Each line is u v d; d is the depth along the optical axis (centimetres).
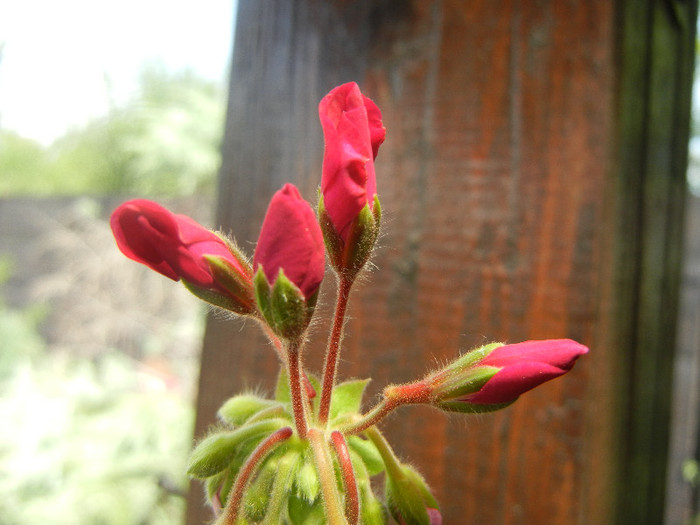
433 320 14
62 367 59
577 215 13
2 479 43
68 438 46
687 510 38
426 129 14
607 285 13
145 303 73
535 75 13
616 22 13
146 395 53
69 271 75
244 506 8
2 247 79
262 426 9
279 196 8
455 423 13
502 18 13
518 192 13
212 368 16
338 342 9
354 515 8
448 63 14
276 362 15
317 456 8
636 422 16
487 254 13
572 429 13
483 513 13
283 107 15
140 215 8
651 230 16
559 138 13
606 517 14
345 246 8
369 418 9
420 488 10
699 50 29
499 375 8
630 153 14
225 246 9
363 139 8
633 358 15
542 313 13
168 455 46
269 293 8
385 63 14
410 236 14
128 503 42
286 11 15
